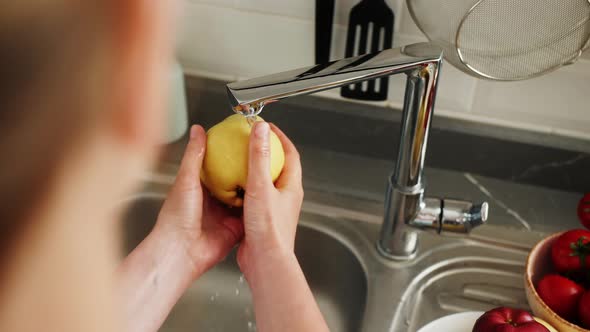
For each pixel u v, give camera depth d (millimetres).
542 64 610
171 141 876
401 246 738
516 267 751
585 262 635
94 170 150
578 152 801
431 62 555
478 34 583
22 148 139
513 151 826
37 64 136
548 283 627
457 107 835
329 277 818
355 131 865
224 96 880
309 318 505
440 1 577
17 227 143
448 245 772
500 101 814
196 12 837
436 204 685
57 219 149
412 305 704
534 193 840
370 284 724
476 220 669
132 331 528
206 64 883
